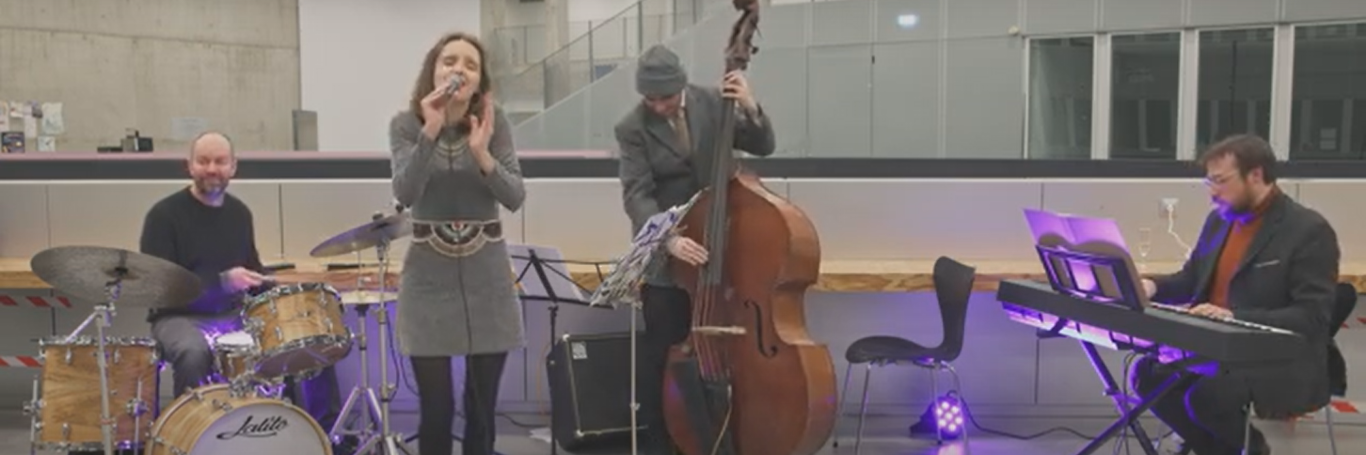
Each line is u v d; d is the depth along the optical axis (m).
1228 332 2.49
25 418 4.49
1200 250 3.25
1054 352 4.34
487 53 2.77
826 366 2.96
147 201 4.51
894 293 4.33
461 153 2.68
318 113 14.62
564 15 14.56
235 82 14.00
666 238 2.96
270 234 4.50
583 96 8.12
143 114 13.23
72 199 4.52
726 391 3.07
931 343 4.34
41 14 12.31
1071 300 2.97
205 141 3.71
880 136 8.50
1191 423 3.22
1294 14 8.09
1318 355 2.90
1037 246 3.08
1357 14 7.91
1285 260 2.94
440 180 2.68
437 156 2.66
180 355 3.50
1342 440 4.14
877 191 4.34
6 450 4.02
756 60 8.45
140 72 13.16
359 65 14.70
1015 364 4.35
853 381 4.40
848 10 8.40
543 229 4.46
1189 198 4.27
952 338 3.70
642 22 10.25
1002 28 8.36
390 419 4.37
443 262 2.73
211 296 3.79
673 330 3.37
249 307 3.20
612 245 4.43
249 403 3.10
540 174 4.76
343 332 3.28
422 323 2.73
